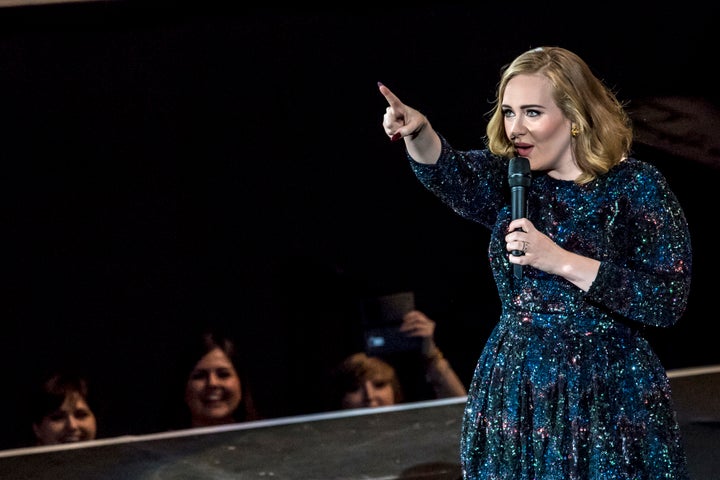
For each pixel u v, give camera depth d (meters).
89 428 13.55
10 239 13.11
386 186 13.41
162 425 13.66
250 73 12.95
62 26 12.53
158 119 12.98
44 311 13.37
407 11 12.88
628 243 6.71
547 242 6.28
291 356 13.70
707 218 13.33
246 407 13.66
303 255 13.52
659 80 13.12
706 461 9.91
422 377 13.77
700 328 13.64
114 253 13.32
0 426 13.48
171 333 13.57
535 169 6.79
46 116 12.81
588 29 12.99
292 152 13.23
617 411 6.66
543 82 6.65
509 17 12.94
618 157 6.73
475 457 7.03
